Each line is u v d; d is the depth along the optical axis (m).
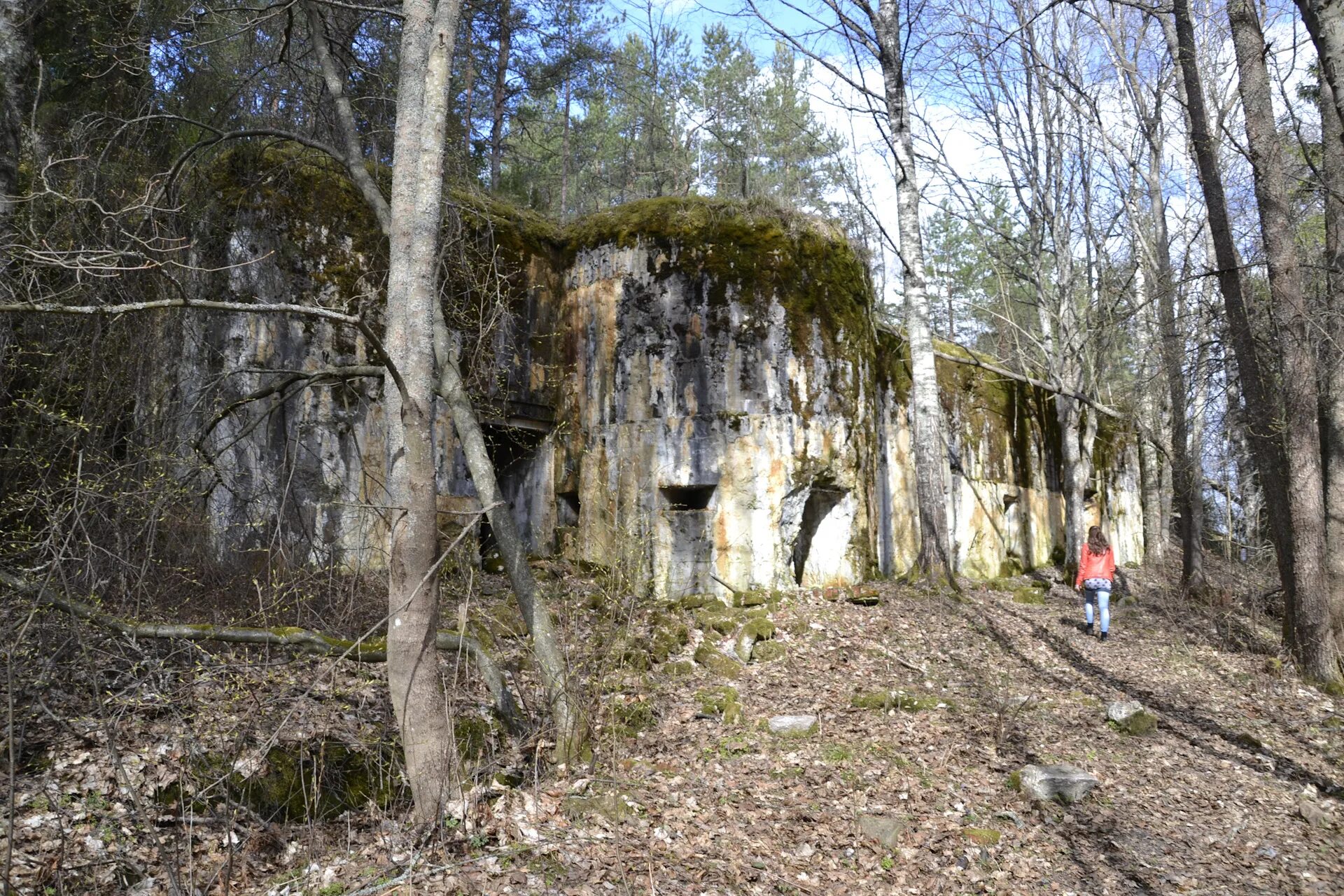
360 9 8.38
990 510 17.23
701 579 11.59
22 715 5.74
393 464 5.82
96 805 5.30
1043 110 18.34
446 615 8.55
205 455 7.61
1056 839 6.12
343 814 5.75
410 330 5.76
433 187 5.89
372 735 6.33
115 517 7.24
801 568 13.20
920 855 5.71
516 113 19.69
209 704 6.23
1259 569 19.19
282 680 6.47
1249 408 11.18
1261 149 10.76
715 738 7.39
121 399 8.50
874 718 8.15
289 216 10.66
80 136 8.73
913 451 15.30
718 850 5.56
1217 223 11.37
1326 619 10.38
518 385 12.45
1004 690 9.38
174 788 5.45
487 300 11.60
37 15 9.83
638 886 5.05
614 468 12.16
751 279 11.97
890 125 14.24
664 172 25.91
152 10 10.09
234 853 5.22
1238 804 6.90
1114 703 8.77
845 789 6.56
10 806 4.33
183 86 11.12
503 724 6.72
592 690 6.97
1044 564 19.06
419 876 5.00
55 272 7.98
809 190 25.77
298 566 8.24
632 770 6.55
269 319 10.30
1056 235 18.53
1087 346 18.44
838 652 10.05
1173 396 16.50
